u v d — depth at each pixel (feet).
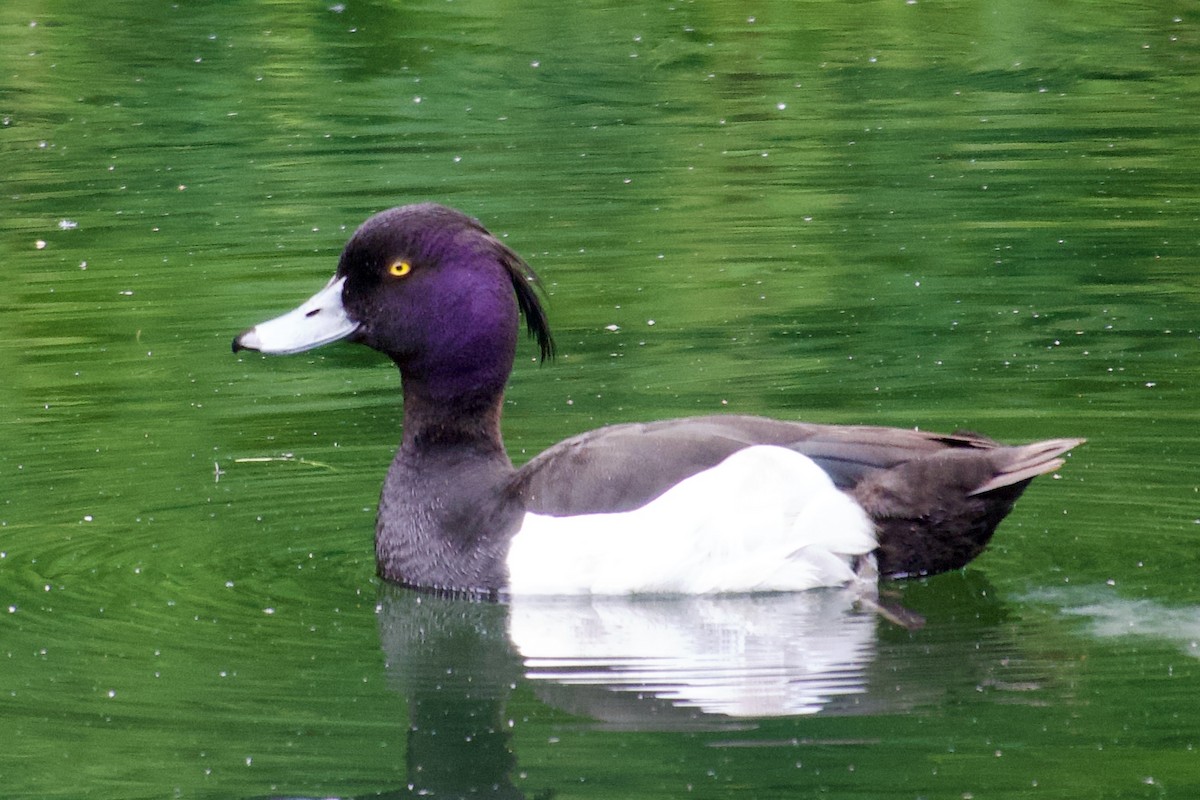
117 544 33.40
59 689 27.27
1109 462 36.14
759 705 26.50
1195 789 23.38
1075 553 32.27
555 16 78.48
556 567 30.86
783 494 30.55
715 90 69.41
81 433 39.17
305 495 35.91
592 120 65.87
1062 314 45.65
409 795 23.84
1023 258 50.08
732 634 29.40
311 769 24.73
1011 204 54.90
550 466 31.78
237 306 47.50
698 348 43.83
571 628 29.96
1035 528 33.37
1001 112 65.77
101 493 35.78
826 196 56.39
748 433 31.58
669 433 31.65
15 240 53.36
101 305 47.88
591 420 39.17
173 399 41.47
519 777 24.18
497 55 73.67
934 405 39.50
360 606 30.96
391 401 41.47
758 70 71.82
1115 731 25.16
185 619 30.17
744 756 24.70
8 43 74.84
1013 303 46.62
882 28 76.95
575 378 41.98
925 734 25.29
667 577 30.58
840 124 64.64
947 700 26.48
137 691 27.25
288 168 60.29
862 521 30.60
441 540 31.73
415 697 27.12
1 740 25.50
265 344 32.53
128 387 42.24
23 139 63.72
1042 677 27.14
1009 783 23.68
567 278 49.26
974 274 48.98
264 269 50.39
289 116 66.23
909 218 53.93
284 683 27.63
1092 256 50.03
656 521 30.55
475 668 28.17
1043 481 35.37
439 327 32.17
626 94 69.10
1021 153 60.39
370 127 65.21
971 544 31.09
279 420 40.14
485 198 56.39
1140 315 45.39
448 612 30.78
